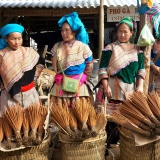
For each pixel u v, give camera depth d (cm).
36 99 293
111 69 281
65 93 290
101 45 477
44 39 1069
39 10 706
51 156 249
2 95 286
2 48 287
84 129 215
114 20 655
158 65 360
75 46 289
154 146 231
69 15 286
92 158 223
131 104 242
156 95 245
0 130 215
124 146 241
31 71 285
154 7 321
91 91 305
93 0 699
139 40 284
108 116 252
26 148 210
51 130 279
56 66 295
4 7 676
